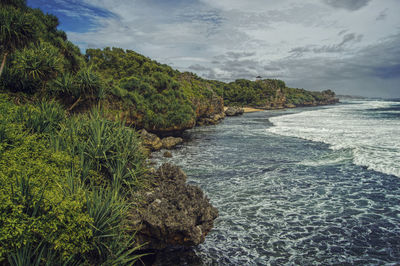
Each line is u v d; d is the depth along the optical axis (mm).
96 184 6930
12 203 3926
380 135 27906
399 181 13641
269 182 14391
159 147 24906
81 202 4891
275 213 10531
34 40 12875
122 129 8820
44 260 3992
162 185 8805
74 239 4316
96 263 4699
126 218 6633
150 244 7129
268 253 7828
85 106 15852
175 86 47188
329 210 10664
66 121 9562
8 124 7035
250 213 10570
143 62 74438
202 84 76625
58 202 4520
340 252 7785
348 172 15586
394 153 18766
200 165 18484
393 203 11062
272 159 19875
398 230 8914
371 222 9531
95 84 15617
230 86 161875
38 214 4324
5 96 11328
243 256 7668
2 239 3580
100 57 66812
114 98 28734
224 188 13555
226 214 10508
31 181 4781
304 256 7637
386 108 96188
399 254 7578
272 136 32969
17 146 6438
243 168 17438
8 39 11328
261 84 167875
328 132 33031
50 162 6504
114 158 7691
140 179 8250
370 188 12883
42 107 9625
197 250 7953
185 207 7535
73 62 21703
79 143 7625
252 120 65688
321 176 15102
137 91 37344
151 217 6863
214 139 32281
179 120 37062
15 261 3588
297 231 9094
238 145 26969
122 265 4719
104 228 4891
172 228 6781
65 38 26125
